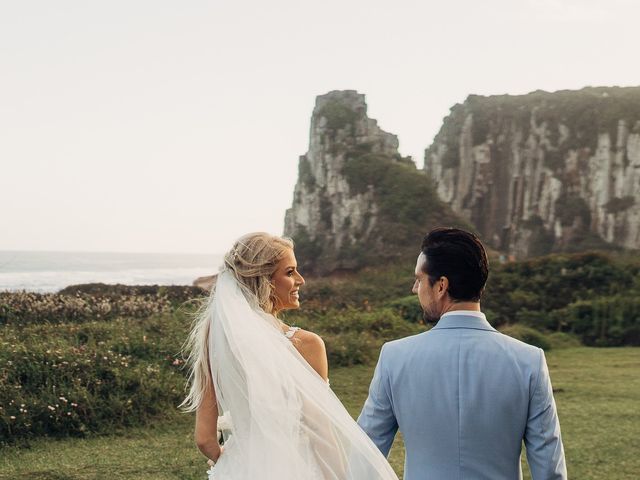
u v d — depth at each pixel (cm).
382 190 6053
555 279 2078
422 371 220
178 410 759
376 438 231
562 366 1234
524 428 216
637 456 637
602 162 6862
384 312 1616
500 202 7494
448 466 214
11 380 745
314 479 248
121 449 638
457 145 7800
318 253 6369
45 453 623
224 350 254
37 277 6856
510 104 7725
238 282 270
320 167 6681
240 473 249
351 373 1072
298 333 277
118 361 818
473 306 227
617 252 6316
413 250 5397
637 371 1165
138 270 10869
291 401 251
